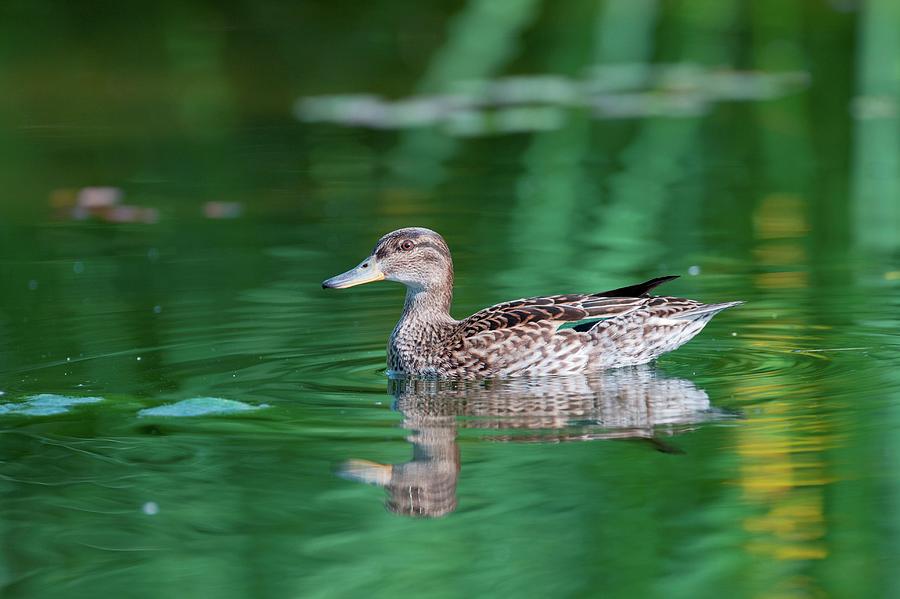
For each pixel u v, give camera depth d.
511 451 10.64
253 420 11.54
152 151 25.28
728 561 8.59
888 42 28.39
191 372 13.02
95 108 28.48
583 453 10.53
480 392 12.51
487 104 29.03
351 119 27.69
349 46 32.25
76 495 9.87
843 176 22.41
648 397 12.10
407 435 11.10
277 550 8.91
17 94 29.47
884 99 28.09
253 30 33.47
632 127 26.75
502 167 23.89
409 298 14.09
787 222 19.42
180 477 10.20
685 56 32.56
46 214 21.03
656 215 20.12
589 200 21.22
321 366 13.35
